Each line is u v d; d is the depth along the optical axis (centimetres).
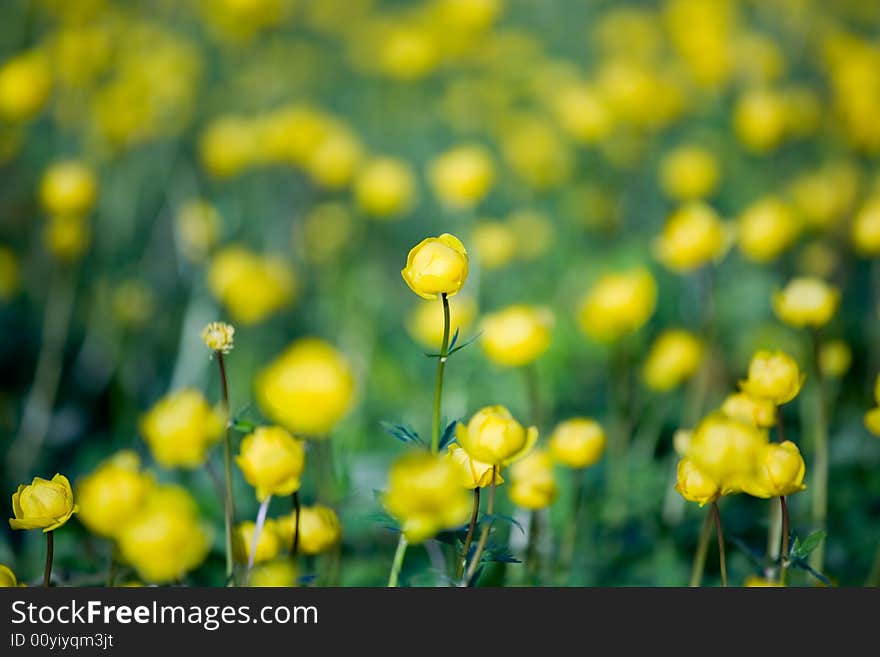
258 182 236
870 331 183
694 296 188
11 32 248
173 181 226
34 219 216
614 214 230
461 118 274
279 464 110
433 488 106
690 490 114
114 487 110
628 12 309
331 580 127
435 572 113
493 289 206
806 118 238
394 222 243
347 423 153
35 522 111
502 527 136
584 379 182
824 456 133
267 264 181
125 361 183
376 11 352
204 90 268
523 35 307
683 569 139
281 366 105
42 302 200
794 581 129
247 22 258
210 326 115
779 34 299
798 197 211
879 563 130
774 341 179
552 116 275
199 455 115
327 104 301
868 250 150
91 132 218
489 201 253
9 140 214
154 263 217
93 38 231
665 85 234
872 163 241
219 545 134
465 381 168
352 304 192
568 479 146
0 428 166
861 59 243
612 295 151
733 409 119
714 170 209
